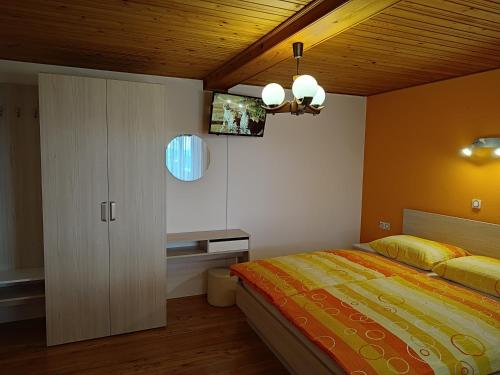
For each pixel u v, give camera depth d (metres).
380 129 4.63
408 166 4.21
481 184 3.40
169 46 2.84
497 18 2.18
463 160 3.57
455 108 3.64
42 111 2.80
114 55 3.10
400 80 3.87
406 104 4.23
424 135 4.00
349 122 4.80
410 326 2.08
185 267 4.09
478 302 2.43
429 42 2.64
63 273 2.97
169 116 3.86
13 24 2.38
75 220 2.97
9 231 3.35
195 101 3.96
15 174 3.34
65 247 2.96
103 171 3.03
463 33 2.45
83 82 2.91
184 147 3.95
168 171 3.90
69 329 3.03
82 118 2.93
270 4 2.03
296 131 4.50
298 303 2.44
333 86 4.23
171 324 3.43
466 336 1.97
